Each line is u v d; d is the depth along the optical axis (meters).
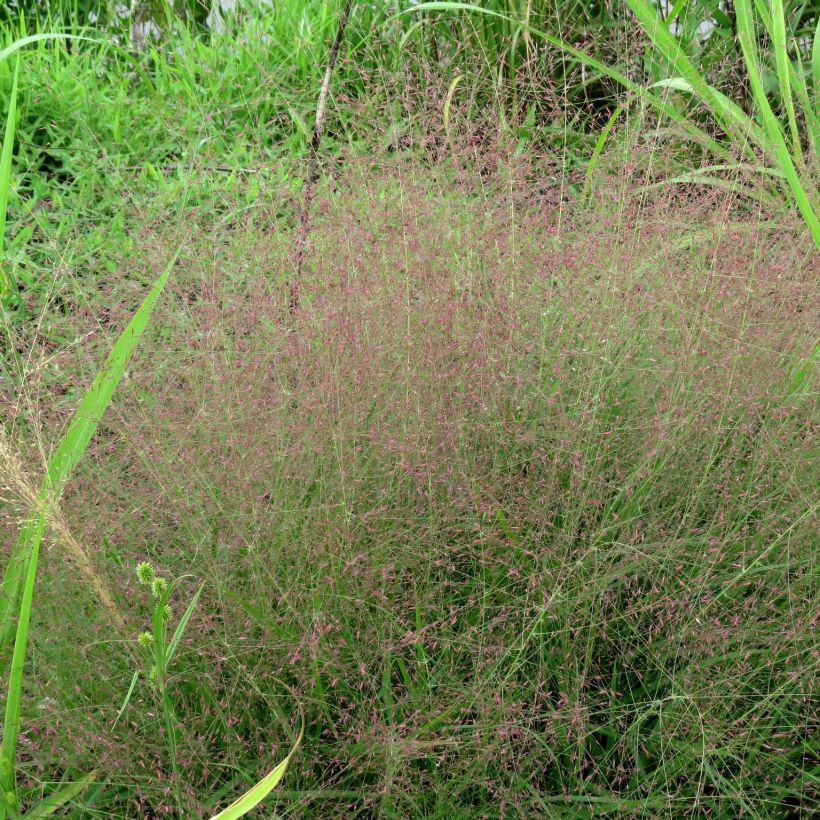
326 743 1.55
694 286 1.94
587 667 1.58
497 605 1.68
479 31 3.52
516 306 1.94
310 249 2.03
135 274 2.08
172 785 1.41
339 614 1.63
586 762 1.53
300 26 4.38
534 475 1.79
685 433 1.75
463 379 1.81
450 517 1.70
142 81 4.20
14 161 3.42
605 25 3.03
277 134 3.56
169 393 1.82
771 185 2.21
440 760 1.46
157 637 1.25
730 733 1.55
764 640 1.61
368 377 1.77
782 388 1.85
